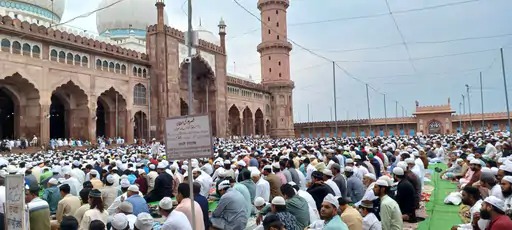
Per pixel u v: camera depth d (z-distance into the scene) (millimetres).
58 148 23234
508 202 5215
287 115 49438
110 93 28922
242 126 43562
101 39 32844
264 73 50000
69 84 25312
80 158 14750
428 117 54094
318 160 11109
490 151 13461
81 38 25688
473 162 8055
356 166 8844
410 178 7469
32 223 4965
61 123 34062
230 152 15695
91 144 25484
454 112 53062
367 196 6047
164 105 31000
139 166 11258
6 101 30797
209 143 4035
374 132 57844
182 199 5152
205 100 37969
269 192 7395
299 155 13320
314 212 5820
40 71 23125
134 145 27203
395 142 21203
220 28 39938
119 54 28469
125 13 37812
